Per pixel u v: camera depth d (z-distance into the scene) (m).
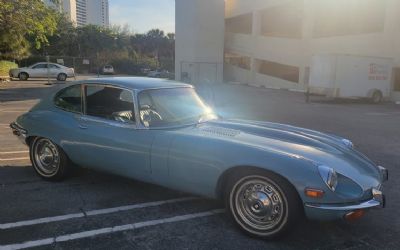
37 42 29.73
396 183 5.56
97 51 70.81
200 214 4.20
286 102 19.78
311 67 20.70
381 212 4.40
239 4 41.88
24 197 4.61
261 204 3.55
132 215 4.15
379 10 23.97
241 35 40.78
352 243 3.62
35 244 3.47
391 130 10.70
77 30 76.00
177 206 4.41
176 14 43.66
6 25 25.42
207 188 3.85
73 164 5.11
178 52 43.69
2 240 3.54
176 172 3.99
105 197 4.66
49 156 5.17
